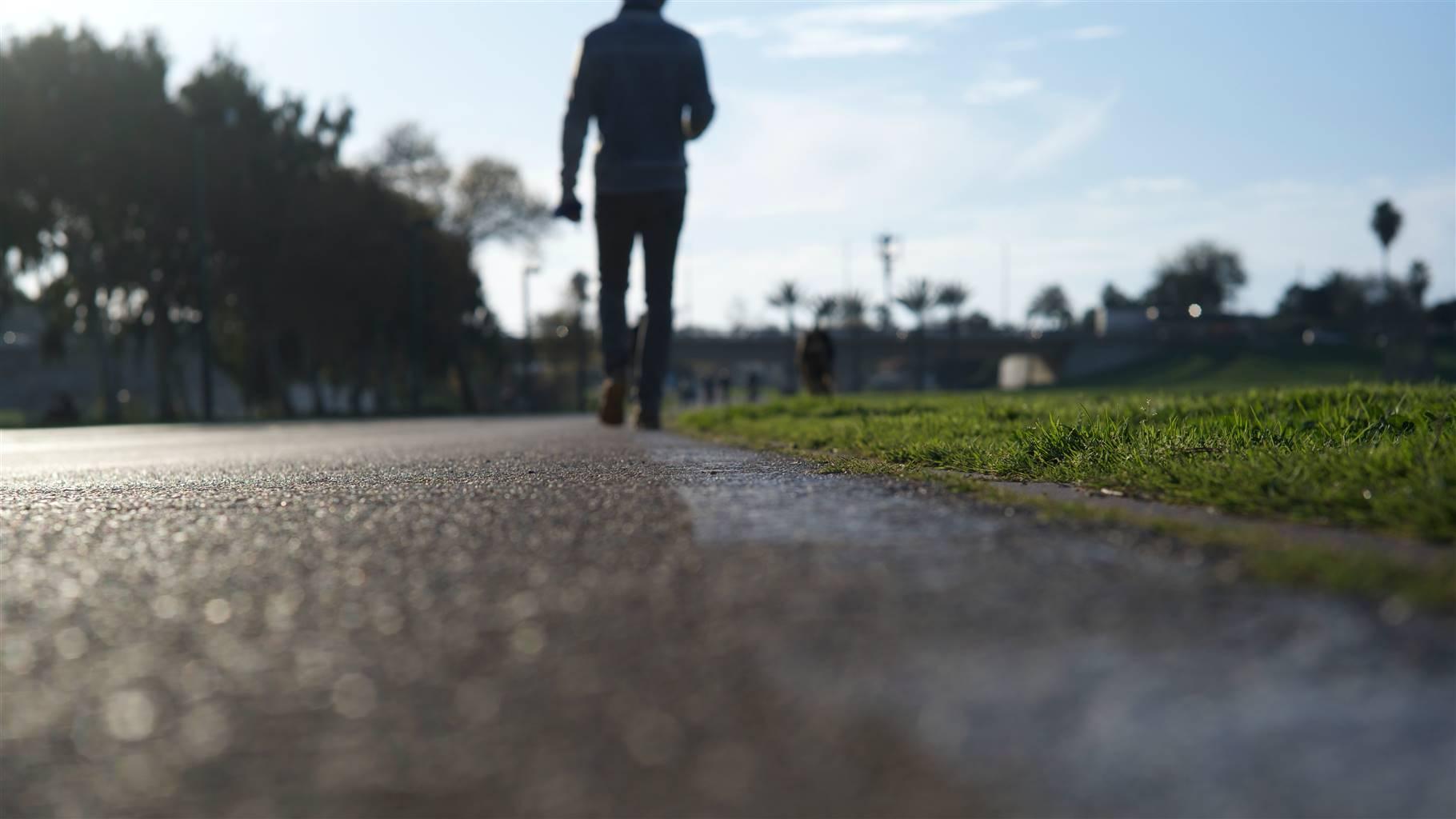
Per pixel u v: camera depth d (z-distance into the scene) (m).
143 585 2.40
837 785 1.14
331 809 1.13
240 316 52.22
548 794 1.15
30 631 1.98
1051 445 5.13
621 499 3.75
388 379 64.31
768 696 1.43
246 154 48.16
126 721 1.44
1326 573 1.95
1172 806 1.05
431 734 1.35
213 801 1.16
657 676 1.54
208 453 10.04
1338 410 5.99
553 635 1.81
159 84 46.16
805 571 2.25
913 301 102.81
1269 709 1.30
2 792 1.20
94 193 44.22
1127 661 1.51
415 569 2.48
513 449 7.85
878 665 1.53
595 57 11.40
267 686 1.58
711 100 11.71
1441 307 116.81
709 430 11.41
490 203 63.97
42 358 48.69
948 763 1.18
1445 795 1.06
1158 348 105.38
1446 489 2.88
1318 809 1.04
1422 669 1.44
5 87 42.75
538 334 83.81
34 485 5.61
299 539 3.02
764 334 100.25
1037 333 105.38
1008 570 2.18
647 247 12.12
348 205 52.84
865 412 12.20
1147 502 3.61
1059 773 1.14
